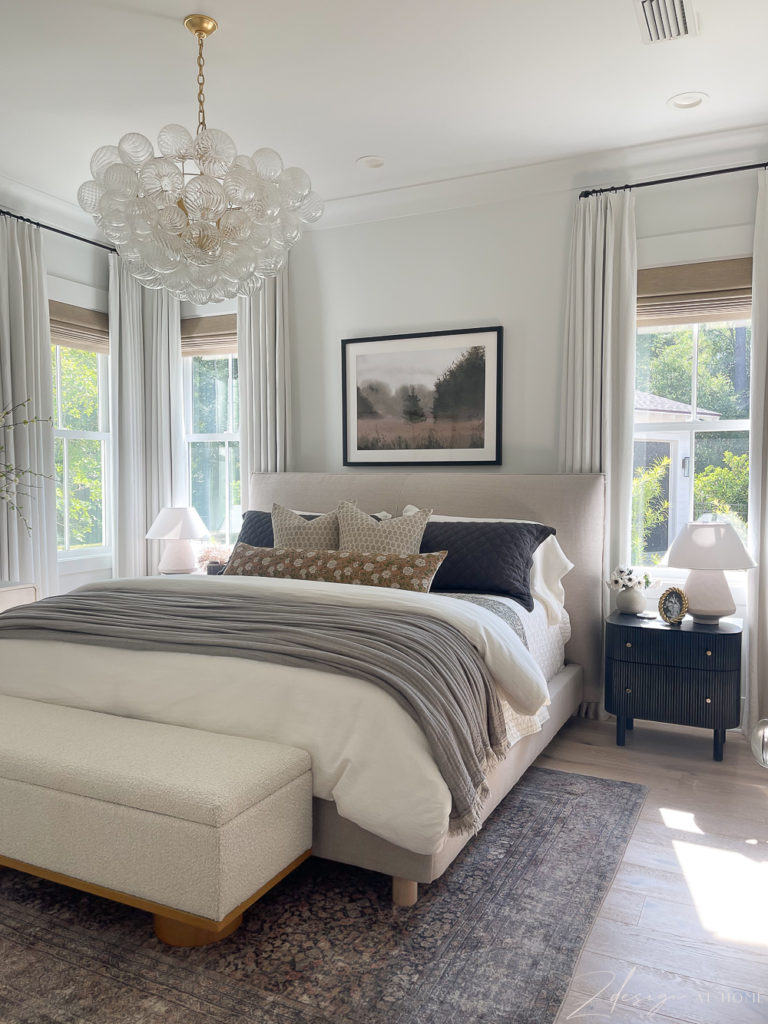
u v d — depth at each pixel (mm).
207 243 2504
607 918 2135
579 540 3971
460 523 3770
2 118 3562
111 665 2490
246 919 2123
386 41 2912
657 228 3957
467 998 1791
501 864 2434
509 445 4348
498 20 2768
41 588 4555
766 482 3668
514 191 4250
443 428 4488
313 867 2438
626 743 3646
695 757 3463
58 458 4973
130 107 3459
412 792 2037
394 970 1892
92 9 2699
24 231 4441
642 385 4133
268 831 1975
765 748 1381
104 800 1957
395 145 3850
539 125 3625
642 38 2883
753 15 2729
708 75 3162
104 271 5148
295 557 3449
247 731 2260
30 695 2615
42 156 3992
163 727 2307
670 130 3668
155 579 3219
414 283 4562
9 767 2088
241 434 5016
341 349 4762
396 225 4598
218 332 5176
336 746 2141
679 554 3508
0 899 2225
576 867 2418
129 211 2479
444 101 3393
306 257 4859
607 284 3969
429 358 4508
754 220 3750
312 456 4914
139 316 5266
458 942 2012
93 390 5238
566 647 4000
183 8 2689
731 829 2715
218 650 2381
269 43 2926
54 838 2035
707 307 3891
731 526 3486
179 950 1972
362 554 3369
